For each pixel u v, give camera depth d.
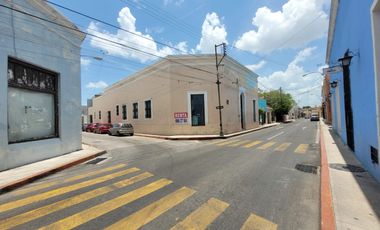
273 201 4.99
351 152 9.85
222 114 24.95
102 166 9.63
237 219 4.18
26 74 10.20
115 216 4.41
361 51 6.84
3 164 8.53
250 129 31.92
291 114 83.12
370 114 6.16
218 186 6.08
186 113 24.69
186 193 5.60
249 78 34.47
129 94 33.62
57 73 12.23
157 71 26.84
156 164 9.31
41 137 11.14
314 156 10.00
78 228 3.97
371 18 5.53
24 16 9.73
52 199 5.52
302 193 5.45
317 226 3.87
